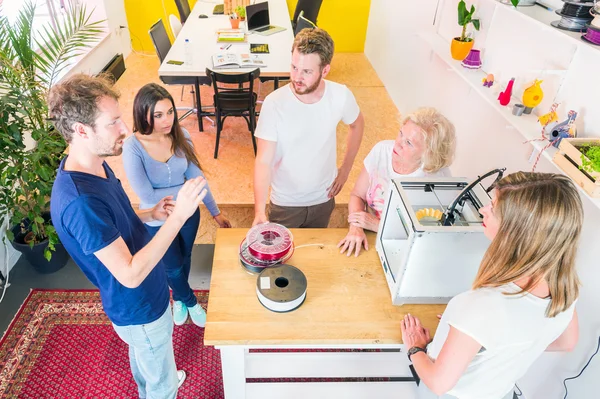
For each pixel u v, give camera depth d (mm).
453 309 1114
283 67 3807
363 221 1774
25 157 2287
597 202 1473
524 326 1056
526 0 2088
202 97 4809
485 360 1144
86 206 1221
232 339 1369
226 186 3457
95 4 4848
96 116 1182
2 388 2156
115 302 1477
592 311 1667
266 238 1663
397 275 1438
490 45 2578
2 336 2420
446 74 3357
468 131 2979
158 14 5684
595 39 1557
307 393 1816
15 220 2451
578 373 1694
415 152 1612
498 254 1056
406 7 4277
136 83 5047
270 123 1935
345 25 5926
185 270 2404
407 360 1891
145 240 1607
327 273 1618
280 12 5184
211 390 2193
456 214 1445
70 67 4027
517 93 2322
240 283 1562
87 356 2320
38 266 2760
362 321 1450
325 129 2023
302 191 2199
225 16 5109
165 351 1715
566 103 1947
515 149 2367
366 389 1817
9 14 3547
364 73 5555
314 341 1390
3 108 2188
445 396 1346
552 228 961
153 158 1977
